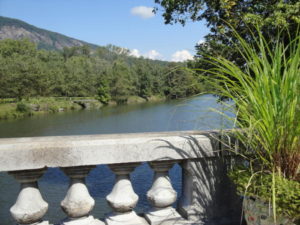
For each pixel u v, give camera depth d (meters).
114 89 76.25
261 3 5.41
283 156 1.75
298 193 1.54
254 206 1.76
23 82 51.00
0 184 10.85
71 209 2.06
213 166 2.33
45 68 60.31
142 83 85.12
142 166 11.77
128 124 32.88
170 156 2.16
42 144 1.93
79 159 1.96
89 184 10.34
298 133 1.66
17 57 55.47
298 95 1.67
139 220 2.25
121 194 2.17
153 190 2.28
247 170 1.94
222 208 2.38
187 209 2.33
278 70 1.78
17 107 45.19
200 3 6.61
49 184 10.58
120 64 88.38
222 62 1.92
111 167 2.13
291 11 4.56
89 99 71.81
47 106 51.91
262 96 1.75
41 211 2.00
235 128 1.98
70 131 29.75
